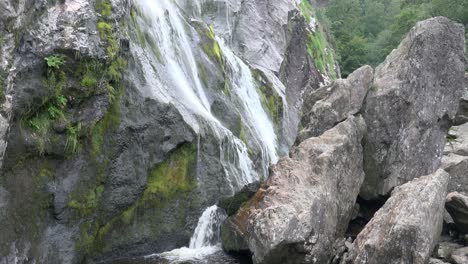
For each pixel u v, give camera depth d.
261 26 29.08
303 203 11.06
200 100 17.47
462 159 14.27
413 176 13.74
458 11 39.56
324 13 57.69
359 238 10.66
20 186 10.30
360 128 13.64
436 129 14.39
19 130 10.22
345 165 12.59
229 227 12.69
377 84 14.66
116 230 12.74
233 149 16.86
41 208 10.84
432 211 10.55
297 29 33.75
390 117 14.05
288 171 12.34
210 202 15.01
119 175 12.64
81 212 11.69
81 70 11.30
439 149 14.30
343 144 12.64
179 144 14.14
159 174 13.80
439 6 41.31
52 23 10.80
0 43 9.09
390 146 13.93
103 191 12.32
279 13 32.22
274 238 10.31
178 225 14.04
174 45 17.75
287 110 26.88
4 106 9.15
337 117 14.45
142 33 15.52
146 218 13.42
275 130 23.97
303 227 10.34
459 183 13.89
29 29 10.26
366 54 53.81
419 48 14.48
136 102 13.26
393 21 60.44
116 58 12.65
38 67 10.47
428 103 14.27
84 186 11.75
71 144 11.24
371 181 13.83
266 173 19.52
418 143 13.98
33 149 10.50
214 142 15.58
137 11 15.94
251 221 11.32
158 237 13.52
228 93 20.27
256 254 10.70
